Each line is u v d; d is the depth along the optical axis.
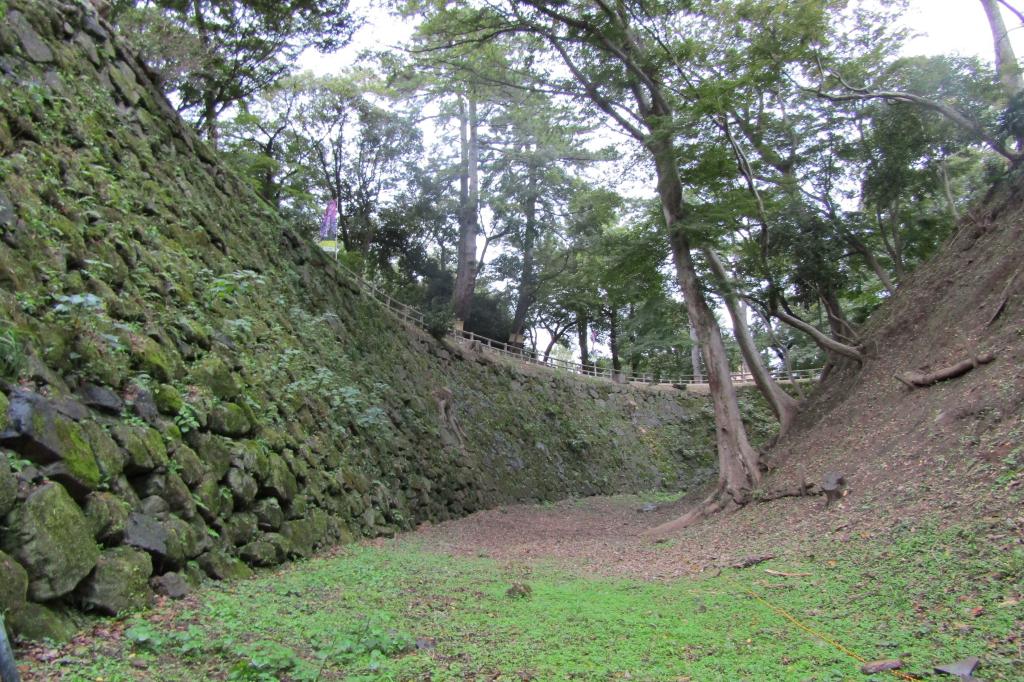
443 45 15.62
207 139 17.70
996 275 12.55
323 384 11.81
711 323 15.01
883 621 5.28
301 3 15.14
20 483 4.33
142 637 4.14
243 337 9.73
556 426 27.09
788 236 16.81
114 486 5.31
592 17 13.87
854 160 17.97
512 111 29.95
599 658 4.59
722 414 14.55
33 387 4.93
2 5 7.88
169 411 6.68
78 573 4.39
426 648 4.77
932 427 10.02
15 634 3.78
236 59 17.00
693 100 13.25
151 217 9.18
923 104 15.10
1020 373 9.16
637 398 33.50
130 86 10.64
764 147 15.61
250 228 13.09
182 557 5.76
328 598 6.12
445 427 19.20
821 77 15.80
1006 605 4.94
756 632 5.32
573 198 29.59
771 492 13.03
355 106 28.98
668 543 12.02
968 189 21.20
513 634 5.25
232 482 7.19
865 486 10.08
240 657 4.07
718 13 13.70
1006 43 15.69
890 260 21.94
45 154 7.30
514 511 19.70
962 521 6.81
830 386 16.25
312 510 9.20
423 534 13.38
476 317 36.41
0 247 5.63
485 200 33.31
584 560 10.56
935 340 12.98
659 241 16.08
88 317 6.11
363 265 26.39
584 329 43.03
